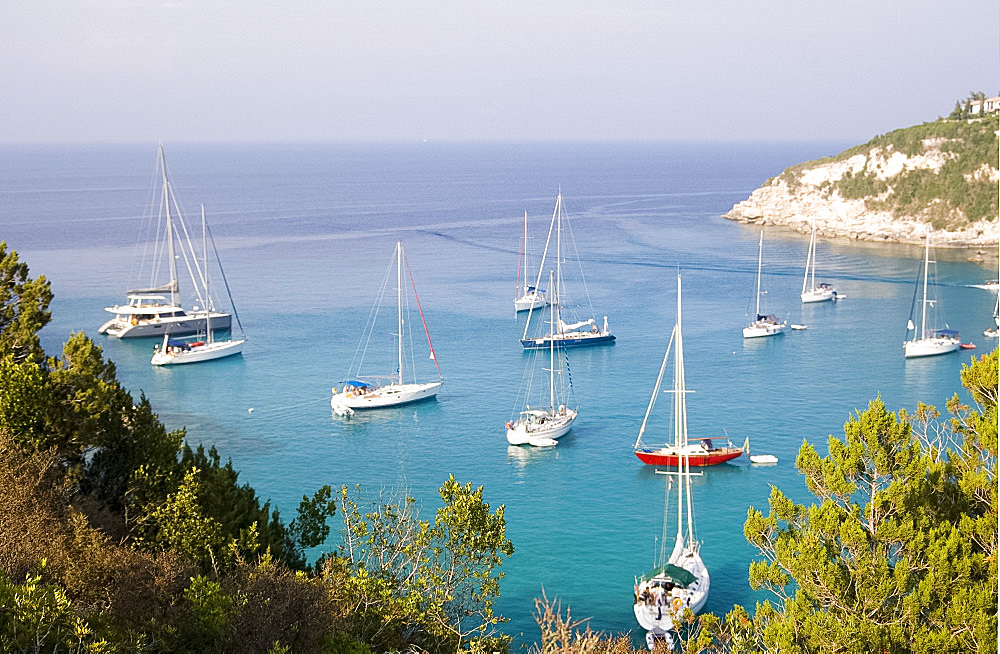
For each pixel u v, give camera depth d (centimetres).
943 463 2616
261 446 6756
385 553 2845
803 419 7194
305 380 8481
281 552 2933
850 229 18388
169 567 2245
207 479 2998
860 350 9419
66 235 18950
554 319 10956
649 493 5825
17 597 1773
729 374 8512
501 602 4472
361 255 16450
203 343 9494
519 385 8269
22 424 2878
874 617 2294
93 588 2128
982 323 10588
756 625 2594
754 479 6012
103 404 3045
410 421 7281
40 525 2348
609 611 4409
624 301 12100
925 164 18300
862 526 2430
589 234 19462
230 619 2058
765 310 11462
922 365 8825
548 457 6469
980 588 2208
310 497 5838
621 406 7600
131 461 3053
